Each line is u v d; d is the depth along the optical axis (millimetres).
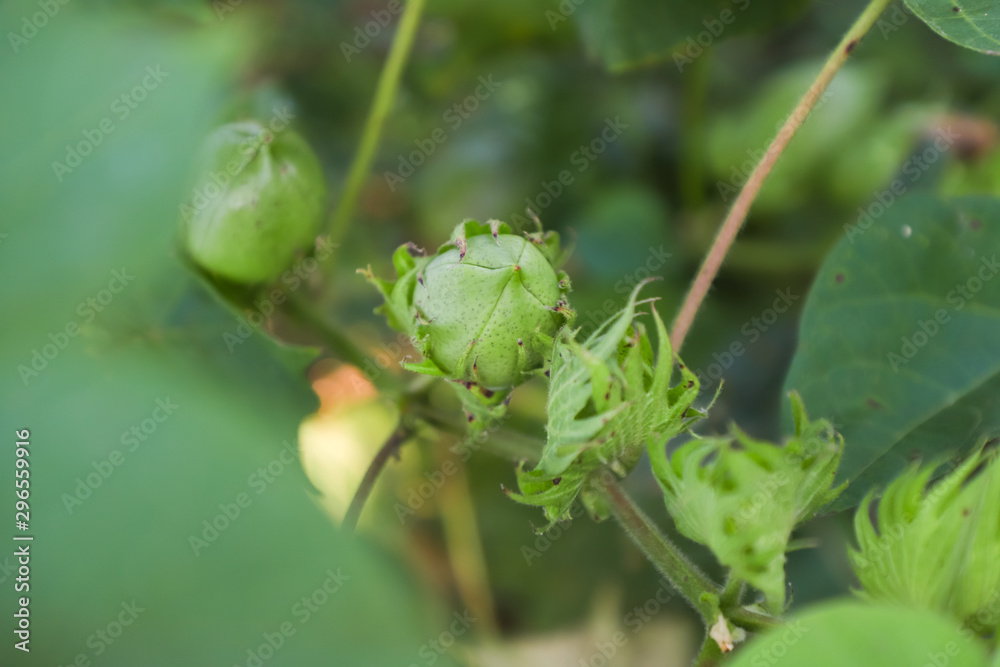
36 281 426
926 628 483
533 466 584
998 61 681
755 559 530
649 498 675
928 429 583
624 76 730
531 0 704
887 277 592
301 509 385
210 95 428
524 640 694
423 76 728
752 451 528
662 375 540
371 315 710
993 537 528
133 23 459
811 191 701
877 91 690
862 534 544
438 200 725
